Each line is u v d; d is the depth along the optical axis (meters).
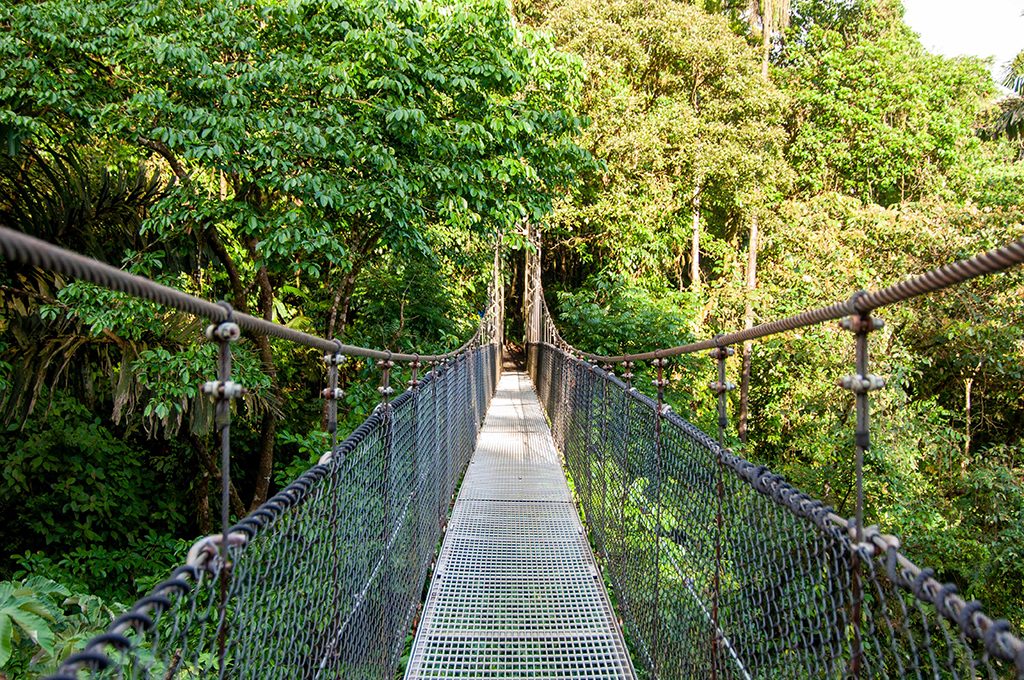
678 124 10.30
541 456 5.43
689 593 1.68
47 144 4.23
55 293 3.90
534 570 3.03
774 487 1.10
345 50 4.15
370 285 6.51
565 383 5.33
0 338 3.92
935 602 0.64
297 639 1.14
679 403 8.33
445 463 3.68
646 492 2.20
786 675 1.08
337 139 3.98
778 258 9.14
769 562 1.15
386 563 1.97
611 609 2.63
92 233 4.20
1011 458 5.91
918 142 10.52
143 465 5.43
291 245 4.09
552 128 5.32
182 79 3.86
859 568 0.85
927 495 5.61
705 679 1.52
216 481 5.38
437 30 4.69
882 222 6.78
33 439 4.61
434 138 4.61
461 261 7.24
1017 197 7.55
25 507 4.55
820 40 11.87
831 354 6.20
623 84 10.79
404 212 4.43
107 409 5.43
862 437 0.84
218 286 5.57
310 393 6.40
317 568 1.23
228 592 0.84
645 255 10.56
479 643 2.38
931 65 11.16
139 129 3.76
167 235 4.18
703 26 11.13
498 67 4.65
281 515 1.00
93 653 0.53
